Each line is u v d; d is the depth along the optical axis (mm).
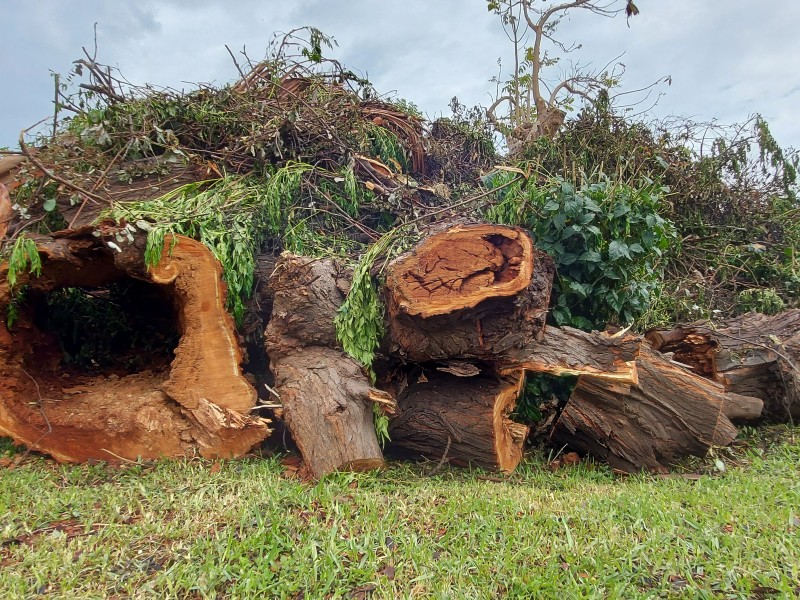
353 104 6195
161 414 3979
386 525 2787
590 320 4941
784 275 6914
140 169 4977
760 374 4898
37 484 3480
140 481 3506
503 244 3730
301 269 4008
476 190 6133
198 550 2559
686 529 2816
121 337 5273
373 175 5715
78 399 4270
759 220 7754
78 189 4328
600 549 2586
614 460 4246
